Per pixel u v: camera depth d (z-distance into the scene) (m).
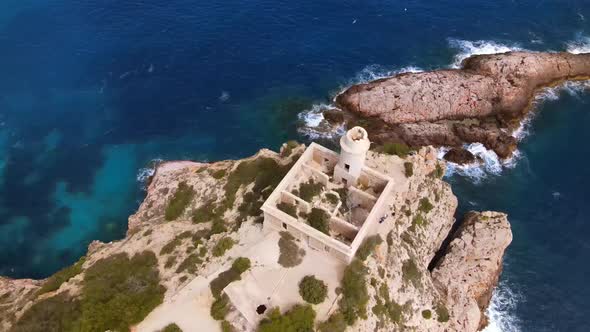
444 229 86.25
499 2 138.00
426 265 80.12
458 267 79.88
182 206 82.06
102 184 96.62
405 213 77.69
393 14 131.62
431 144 103.38
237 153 102.19
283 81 114.88
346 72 117.38
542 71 116.12
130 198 94.81
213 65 116.25
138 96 110.06
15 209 91.94
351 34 125.50
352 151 67.62
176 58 116.69
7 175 96.69
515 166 101.25
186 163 99.56
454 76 112.62
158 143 103.31
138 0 128.88
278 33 123.75
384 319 64.81
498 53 120.19
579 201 95.56
